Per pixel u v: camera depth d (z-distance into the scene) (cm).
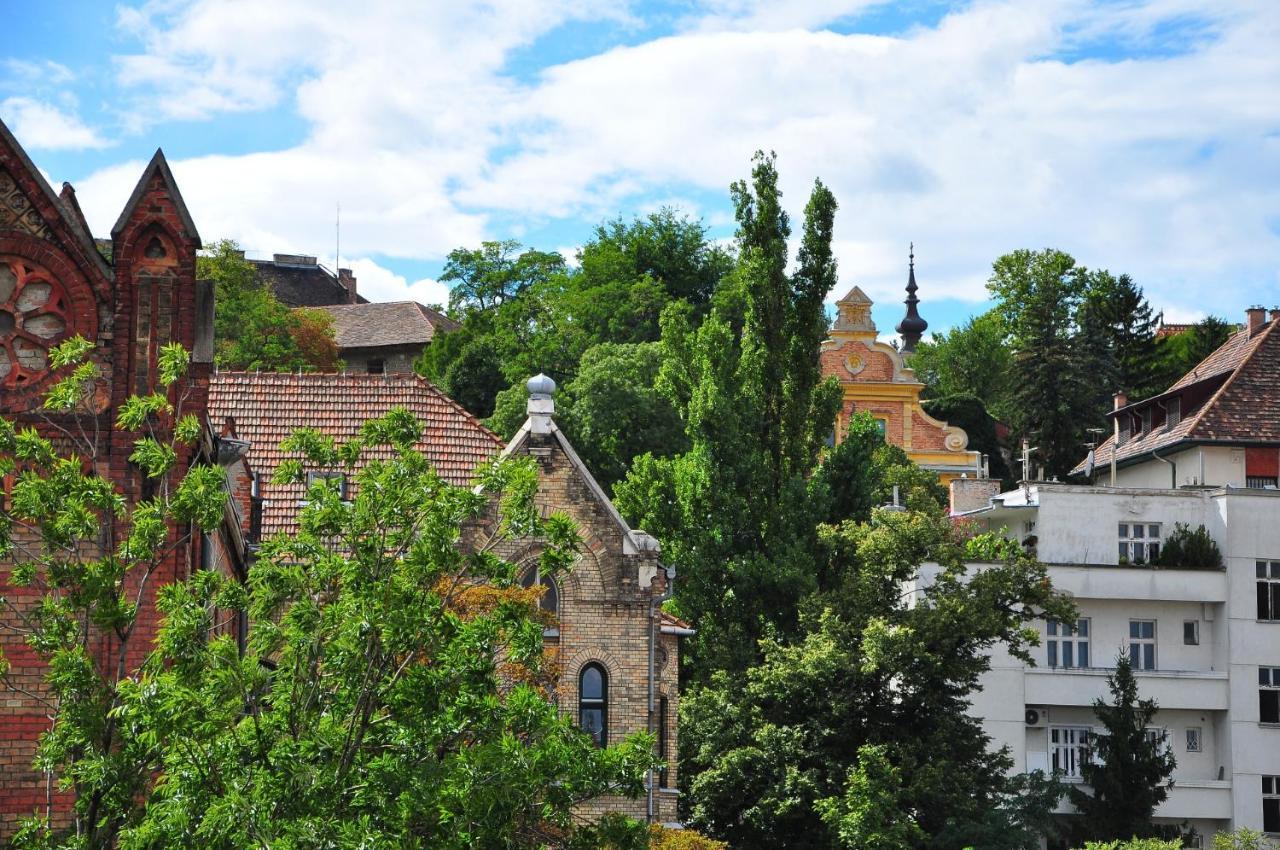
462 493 2748
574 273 14425
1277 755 8350
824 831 6169
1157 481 10375
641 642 5103
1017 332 17050
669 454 9681
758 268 7638
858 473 7444
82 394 3145
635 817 5122
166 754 2562
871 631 6212
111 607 2605
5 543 2645
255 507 4816
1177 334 16288
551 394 5197
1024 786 6328
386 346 15462
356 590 2694
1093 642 8488
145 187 3222
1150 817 7500
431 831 2569
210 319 3216
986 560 7531
